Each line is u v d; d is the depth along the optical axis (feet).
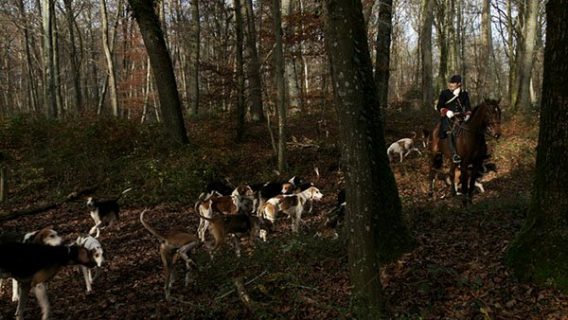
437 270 20.17
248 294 20.92
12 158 53.26
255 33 71.51
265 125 71.05
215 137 62.23
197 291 23.94
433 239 24.79
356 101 16.96
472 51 163.63
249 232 29.63
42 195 47.19
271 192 41.39
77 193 14.64
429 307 18.47
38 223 40.01
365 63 22.58
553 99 19.34
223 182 47.73
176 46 118.32
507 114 71.67
